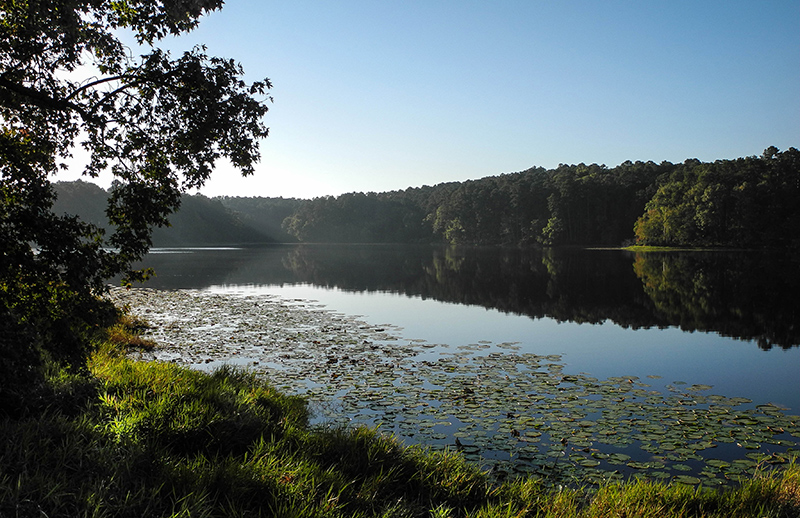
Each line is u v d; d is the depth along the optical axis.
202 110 5.88
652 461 6.18
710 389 9.44
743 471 5.92
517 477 5.66
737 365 11.35
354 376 10.05
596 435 7.01
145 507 3.58
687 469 5.96
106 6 5.84
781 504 4.56
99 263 5.38
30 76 5.56
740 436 7.00
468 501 4.73
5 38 5.47
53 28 5.51
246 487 4.07
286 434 5.69
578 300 23.09
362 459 5.23
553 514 4.31
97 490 3.58
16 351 4.59
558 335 15.07
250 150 6.21
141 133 5.96
